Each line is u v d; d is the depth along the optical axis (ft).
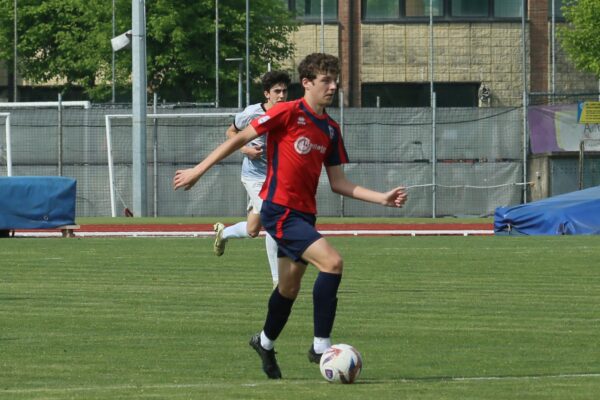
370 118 346.74
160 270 168.35
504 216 267.39
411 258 191.31
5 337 100.12
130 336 100.89
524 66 384.47
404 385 74.95
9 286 144.97
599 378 78.33
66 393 71.92
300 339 99.25
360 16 529.45
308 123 77.87
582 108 340.80
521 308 122.01
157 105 355.97
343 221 311.88
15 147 347.77
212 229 281.54
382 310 119.96
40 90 549.95
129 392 72.18
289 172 77.82
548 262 182.29
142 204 325.01
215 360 87.66
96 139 347.56
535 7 526.98
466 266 175.42
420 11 528.63
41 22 522.47
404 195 79.30
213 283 148.77
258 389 73.15
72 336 100.73
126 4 463.42
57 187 258.37
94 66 478.18
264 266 175.11
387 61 530.68
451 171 346.74
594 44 410.72
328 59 77.82
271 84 119.96
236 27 463.42
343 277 157.48
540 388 73.51
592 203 262.47
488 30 526.57
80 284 147.43
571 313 117.91
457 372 81.82
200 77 473.26
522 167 345.72
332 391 72.18
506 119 346.13
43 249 213.66
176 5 460.55
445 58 528.63
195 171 76.64
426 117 345.72
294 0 529.86
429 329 105.60
